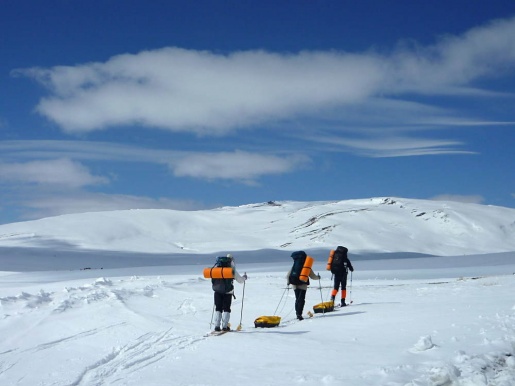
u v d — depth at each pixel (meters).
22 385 7.70
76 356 9.18
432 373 6.71
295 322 12.40
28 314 12.45
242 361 8.39
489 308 11.83
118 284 20.17
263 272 35.91
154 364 8.56
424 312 11.95
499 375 6.97
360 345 9.02
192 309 14.35
